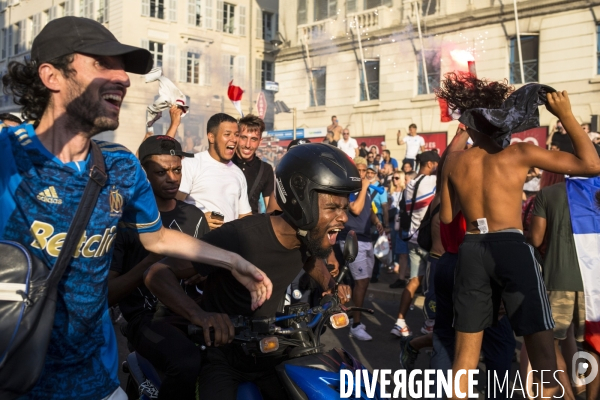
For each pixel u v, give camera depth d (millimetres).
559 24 17344
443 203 3395
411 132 16750
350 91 23203
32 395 1692
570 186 3764
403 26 21031
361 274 5781
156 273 2295
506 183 3023
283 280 2393
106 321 1899
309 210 2133
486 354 3441
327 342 5680
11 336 1480
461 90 3363
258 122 5383
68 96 1687
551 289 3789
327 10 24156
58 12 31656
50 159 1666
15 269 1515
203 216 3578
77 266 1718
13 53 35000
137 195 1966
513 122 2965
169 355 2525
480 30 19047
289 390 2037
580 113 17094
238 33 30391
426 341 4145
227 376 2299
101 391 1850
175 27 28172
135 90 25156
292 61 25562
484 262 3012
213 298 2424
